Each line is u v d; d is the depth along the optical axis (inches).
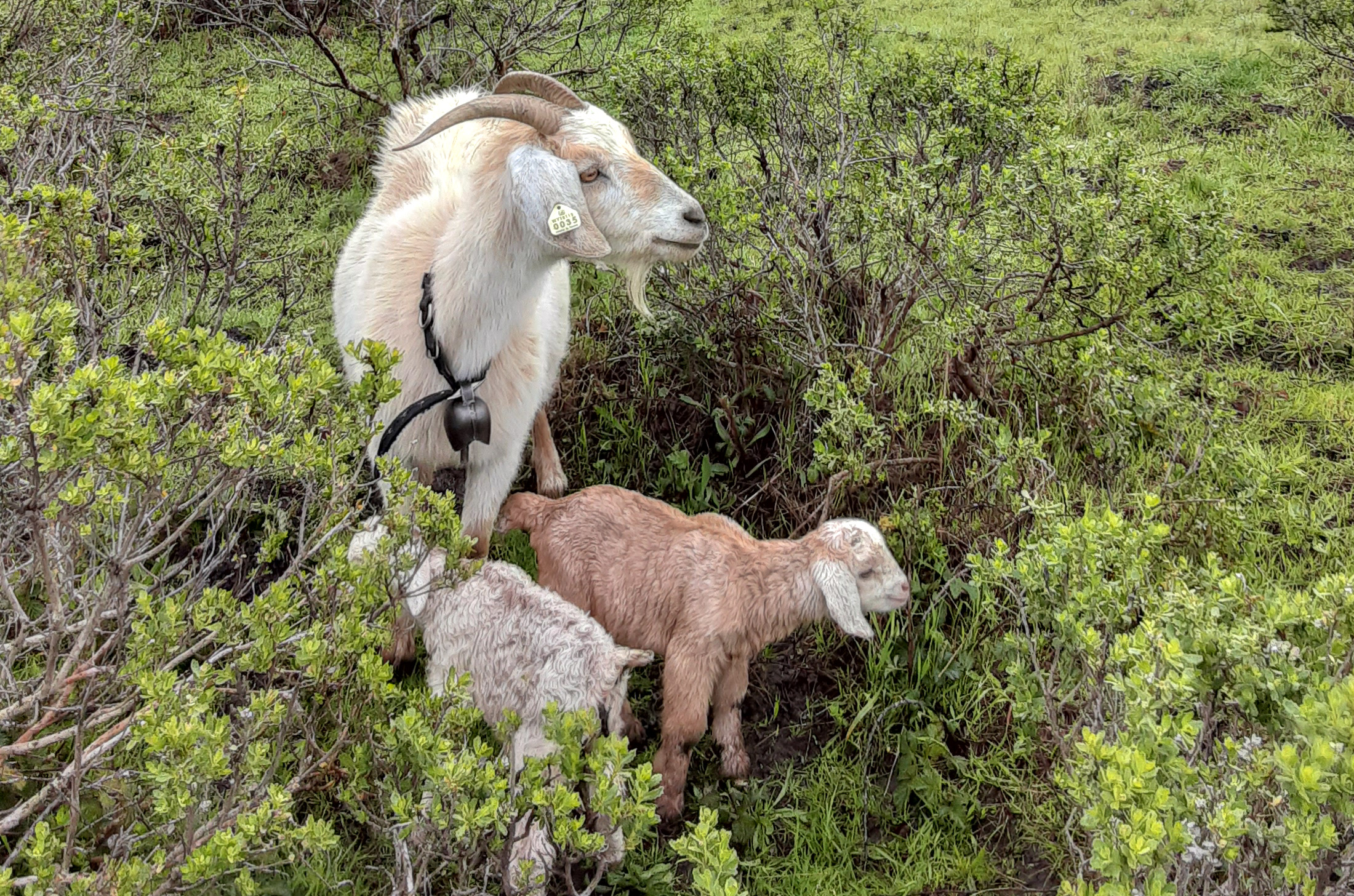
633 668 120.4
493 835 100.6
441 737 94.5
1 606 120.6
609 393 189.3
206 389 90.2
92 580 111.6
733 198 174.9
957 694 141.0
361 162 290.8
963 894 120.6
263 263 219.6
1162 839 76.4
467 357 131.1
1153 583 131.3
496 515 149.3
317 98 309.7
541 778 92.1
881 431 153.8
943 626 150.6
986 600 139.4
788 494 174.1
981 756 135.6
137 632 92.0
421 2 309.9
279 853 112.7
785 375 186.7
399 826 98.9
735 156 219.0
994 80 185.5
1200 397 200.8
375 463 129.6
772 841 127.7
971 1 486.6
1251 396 207.3
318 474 109.8
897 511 152.9
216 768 82.6
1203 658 91.7
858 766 134.3
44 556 89.5
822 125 207.6
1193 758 93.0
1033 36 429.4
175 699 85.5
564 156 124.4
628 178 125.4
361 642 96.5
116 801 106.1
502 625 124.4
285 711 100.8
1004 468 148.6
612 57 255.3
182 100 323.9
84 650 120.3
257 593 150.4
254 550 157.9
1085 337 172.1
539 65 318.3
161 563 136.8
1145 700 85.9
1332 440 193.8
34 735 105.6
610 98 222.8
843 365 181.3
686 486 175.8
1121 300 163.9
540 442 178.1
